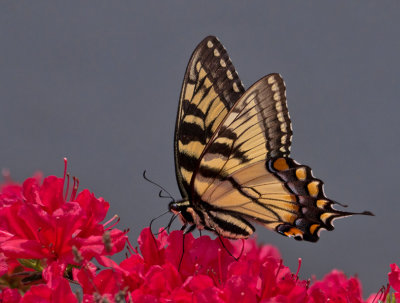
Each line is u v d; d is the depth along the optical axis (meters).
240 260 1.03
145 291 1.01
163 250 1.03
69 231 1.02
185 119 1.06
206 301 1.00
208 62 1.06
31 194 1.03
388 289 1.03
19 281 1.01
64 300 1.00
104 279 1.01
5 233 1.02
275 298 1.00
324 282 1.05
